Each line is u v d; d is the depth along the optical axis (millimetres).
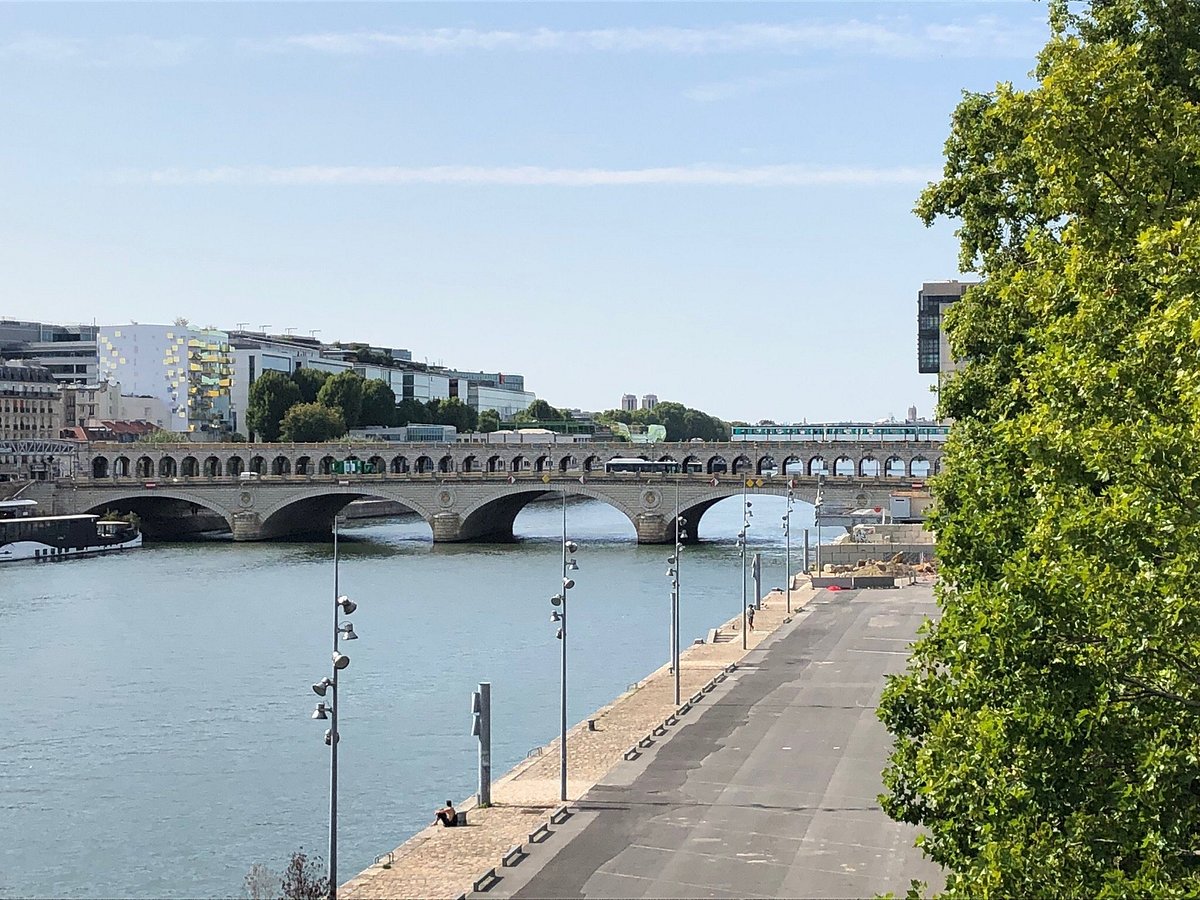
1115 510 40781
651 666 143625
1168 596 40000
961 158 86812
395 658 148875
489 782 83188
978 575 51875
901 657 131625
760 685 118688
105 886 81438
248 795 98812
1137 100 57500
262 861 85188
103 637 164125
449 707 124500
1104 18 74875
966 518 55750
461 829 78062
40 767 106750
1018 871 39719
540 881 68062
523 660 147500
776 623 158375
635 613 180750
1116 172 56188
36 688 134750
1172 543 40156
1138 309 47938
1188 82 70688
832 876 67938
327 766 105875
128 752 110812
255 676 139625
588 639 160375
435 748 110562
